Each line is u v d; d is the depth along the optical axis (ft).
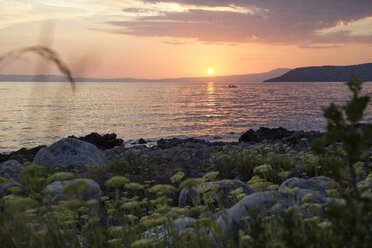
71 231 9.89
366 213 5.16
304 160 31.45
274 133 72.84
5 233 7.55
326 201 11.09
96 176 29.40
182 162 41.29
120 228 9.48
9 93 452.76
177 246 8.96
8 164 28.55
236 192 11.96
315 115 168.14
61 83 4.94
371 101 5.52
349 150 5.62
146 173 33.78
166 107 246.06
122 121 158.40
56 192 16.49
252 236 7.11
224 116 176.24
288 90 637.30
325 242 6.45
